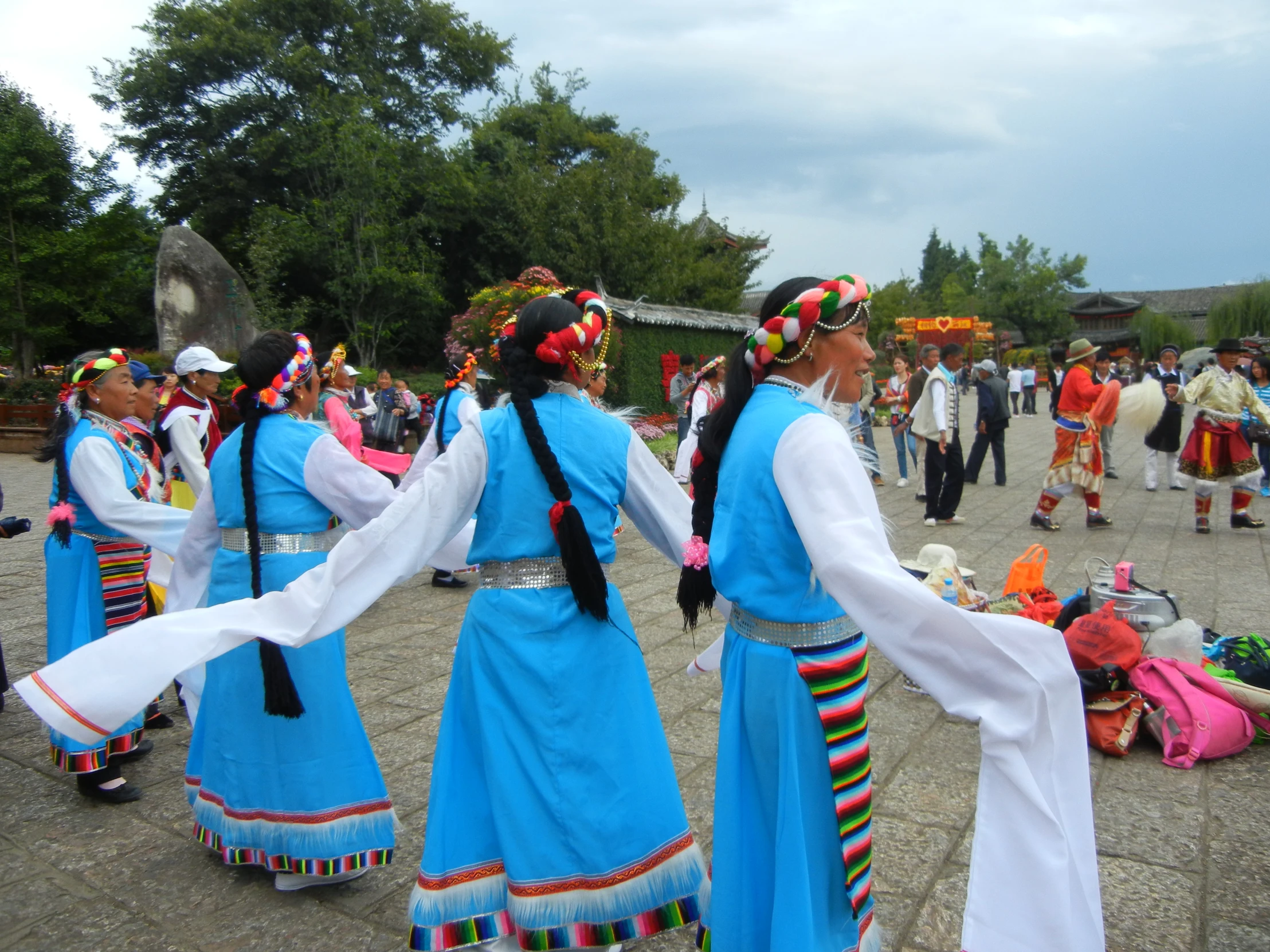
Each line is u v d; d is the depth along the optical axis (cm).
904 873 271
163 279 1930
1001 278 5688
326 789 262
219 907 266
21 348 2273
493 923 219
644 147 2662
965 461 1349
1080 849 163
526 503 220
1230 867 271
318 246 2275
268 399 272
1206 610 531
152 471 367
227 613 216
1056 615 438
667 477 244
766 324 188
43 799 341
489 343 646
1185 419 2148
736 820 184
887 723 384
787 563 177
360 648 513
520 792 213
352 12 2592
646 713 230
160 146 2650
